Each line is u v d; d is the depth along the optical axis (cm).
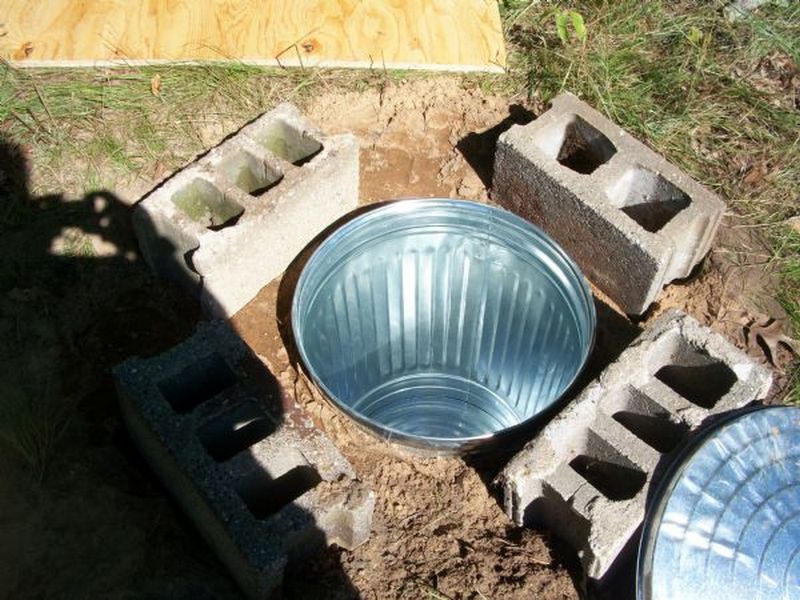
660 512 113
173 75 162
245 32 168
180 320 145
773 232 158
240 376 123
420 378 171
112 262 147
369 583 122
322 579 121
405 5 176
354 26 172
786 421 122
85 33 164
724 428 119
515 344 162
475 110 172
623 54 176
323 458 117
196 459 114
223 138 160
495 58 173
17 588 115
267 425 124
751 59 181
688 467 116
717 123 171
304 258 154
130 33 165
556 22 176
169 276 148
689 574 110
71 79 160
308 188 145
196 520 122
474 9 177
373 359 166
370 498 115
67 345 140
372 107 169
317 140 149
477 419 169
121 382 120
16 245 145
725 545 112
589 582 121
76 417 133
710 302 152
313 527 114
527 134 151
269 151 147
